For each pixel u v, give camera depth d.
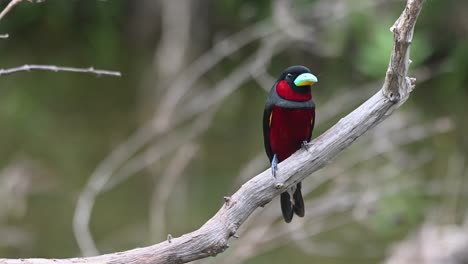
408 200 12.69
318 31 16.06
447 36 19.19
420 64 19.03
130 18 22.61
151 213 13.26
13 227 13.06
